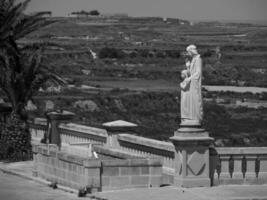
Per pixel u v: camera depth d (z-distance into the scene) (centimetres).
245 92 18138
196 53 3591
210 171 3631
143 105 14825
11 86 4675
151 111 14200
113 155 3925
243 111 14688
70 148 4594
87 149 4394
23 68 4722
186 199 3362
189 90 3591
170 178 3684
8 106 4853
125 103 14525
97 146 4181
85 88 16475
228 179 3638
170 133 10625
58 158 3753
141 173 3594
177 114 13812
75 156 3641
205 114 13912
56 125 4794
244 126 12194
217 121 12925
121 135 4169
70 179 3662
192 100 3588
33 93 4853
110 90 16888
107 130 4275
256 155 3656
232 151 3638
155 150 3853
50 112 4844
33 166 4103
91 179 3522
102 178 3541
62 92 14000
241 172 3653
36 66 4706
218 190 3525
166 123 12488
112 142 4241
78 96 13900
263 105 15800
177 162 3600
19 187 3734
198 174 3591
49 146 3959
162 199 3369
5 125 4606
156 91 16850
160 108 14862
